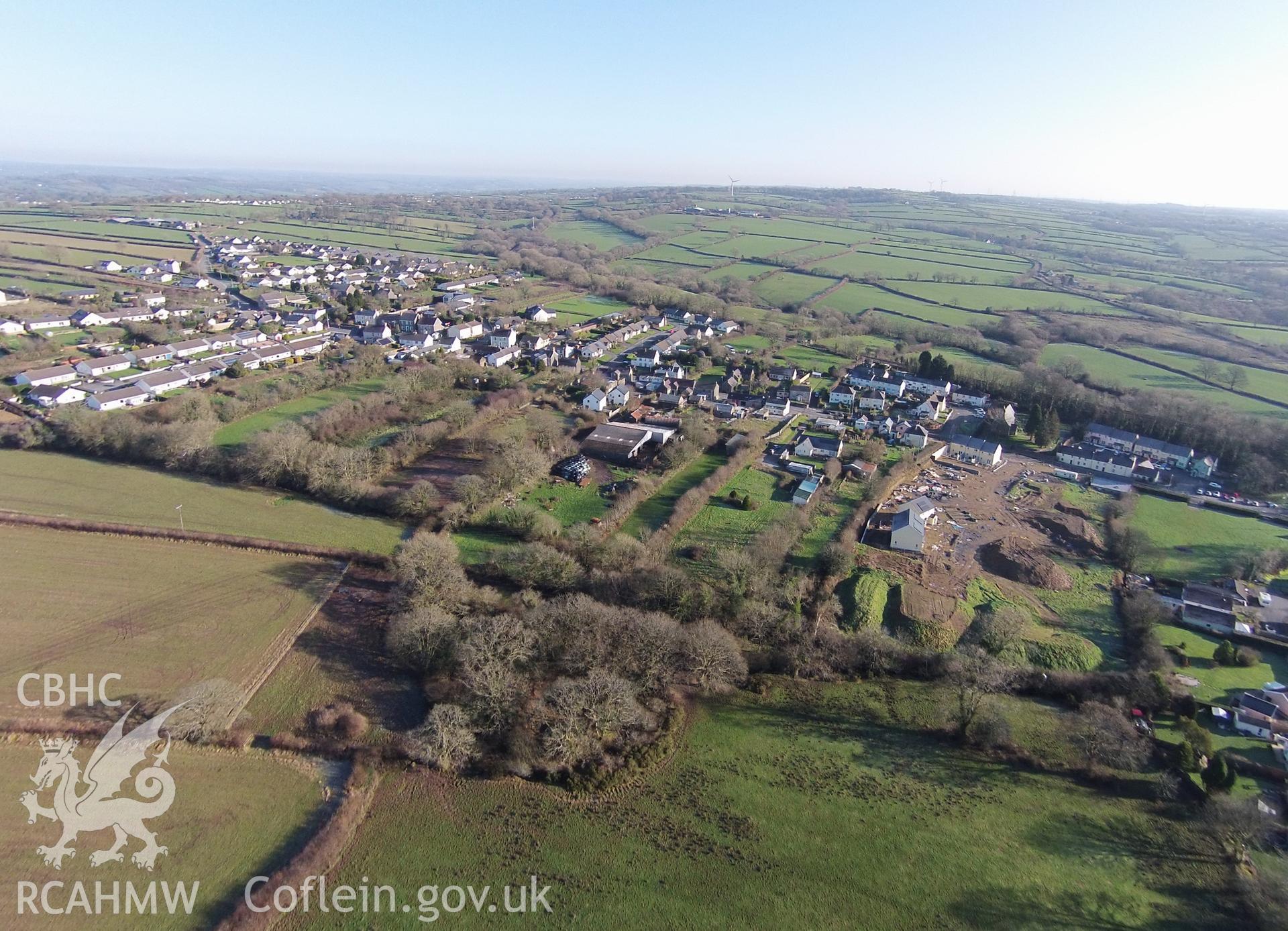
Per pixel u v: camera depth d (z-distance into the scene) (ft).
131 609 242.17
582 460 380.78
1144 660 237.66
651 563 274.16
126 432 359.05
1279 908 149.89
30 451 358.43
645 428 430.61
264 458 338.75
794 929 149.89
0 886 147.74
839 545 299.58
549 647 218.79
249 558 278.46
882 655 231.71
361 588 262.67
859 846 170.60
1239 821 167.02
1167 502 378.53
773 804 181.68
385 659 225.76
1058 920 154.51
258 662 220.64
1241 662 239.91
